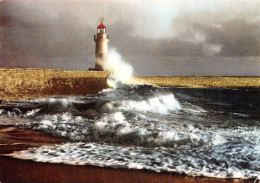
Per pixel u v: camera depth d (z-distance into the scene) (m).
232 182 3.12
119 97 12.03
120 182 3.04
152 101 10.97
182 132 5.23
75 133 5.45
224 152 4.14
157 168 3.53
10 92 16.27
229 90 23.14
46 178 3.15
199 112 10.77
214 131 6.13
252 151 4.16
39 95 15.33
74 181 3.08
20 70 25.67
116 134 5.20
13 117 7.60
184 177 3.26
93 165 3.61
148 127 5.86
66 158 3.88
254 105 14.37
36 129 5.84
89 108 8.72
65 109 8.59
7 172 3.31
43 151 4.21
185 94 17.86
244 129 6.52
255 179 3.20
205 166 3.61
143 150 4.39
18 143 4.71
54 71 27.53
